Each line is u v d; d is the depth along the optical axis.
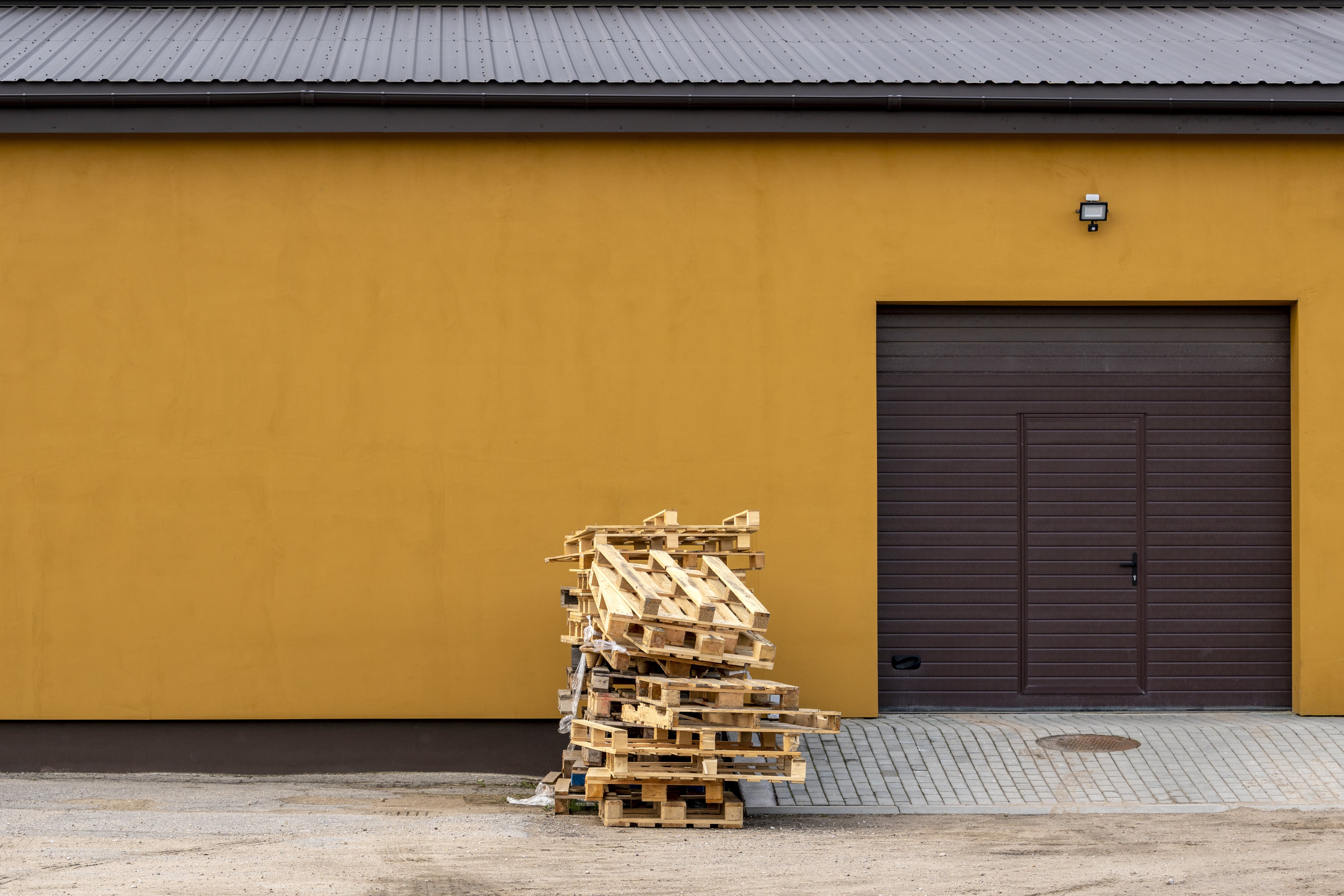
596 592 8.39
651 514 10.20
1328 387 10.48
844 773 9.09
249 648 9.98
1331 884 6.69
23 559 9.94
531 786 9.68
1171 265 10.44
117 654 9.95
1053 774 9.03
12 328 9.98
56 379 9.98
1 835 7.90
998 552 10.70
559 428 10.18
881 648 10.64
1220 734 9.75
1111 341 10.73
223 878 6.77
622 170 10.27
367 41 11.91
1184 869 7.00
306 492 10.05
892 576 10.68
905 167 10.37
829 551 10.23
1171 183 10.46
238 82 9.82
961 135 10.32
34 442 9.97
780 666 10.20
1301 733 9.77
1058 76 10.53
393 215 10.16
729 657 7.81
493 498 10.13
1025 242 10.40
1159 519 10.71
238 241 10.09
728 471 10.23
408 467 10.10
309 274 10.11
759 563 8.98
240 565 10.01
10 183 10.00
